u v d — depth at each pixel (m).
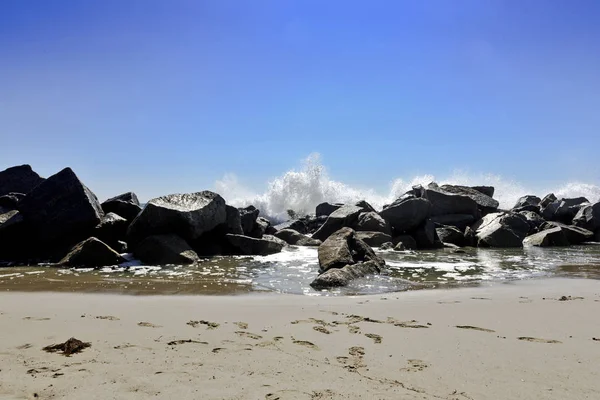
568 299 7.60
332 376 4.02
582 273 11.30
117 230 14.45
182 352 4.63
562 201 24.56
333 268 10.35
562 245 18.69
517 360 4.46
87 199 14.01
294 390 3.68
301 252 16.23
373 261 11.52
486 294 8.35
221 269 12.08
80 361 4.28
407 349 4.84
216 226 15.72
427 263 13.34
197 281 10.12
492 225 19.52
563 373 4.11
